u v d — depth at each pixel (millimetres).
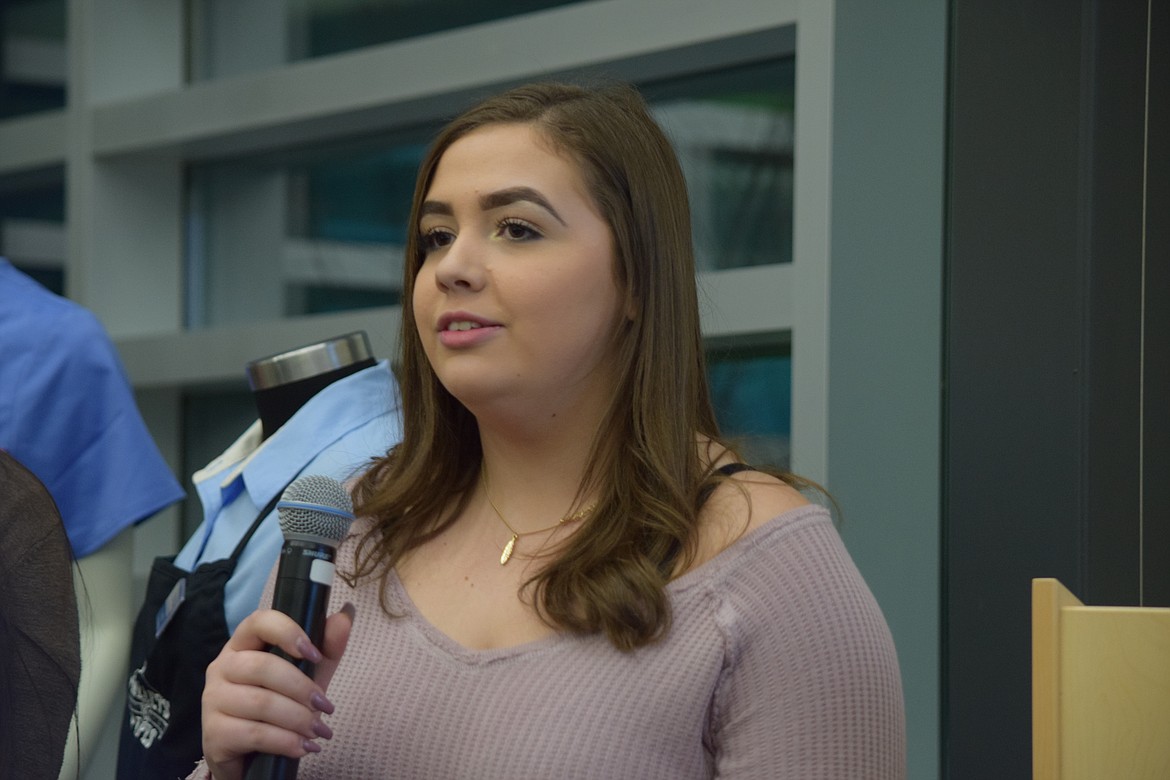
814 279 3201
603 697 1807
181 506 5094
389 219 4719
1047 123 3078
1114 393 3025
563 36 3908
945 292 3127
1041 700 1802
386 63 4355
